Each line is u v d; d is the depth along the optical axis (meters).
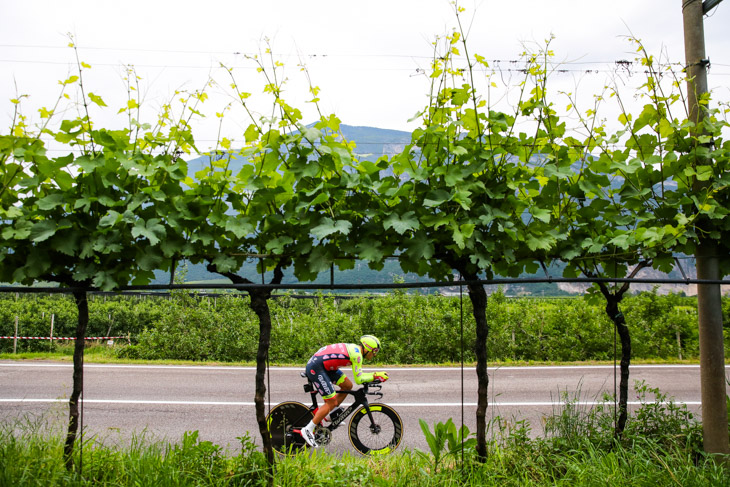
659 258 4.23
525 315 12.92
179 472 3.54
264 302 3.76
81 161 3.31
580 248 4.00
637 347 12.48
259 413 3.67
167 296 14.47
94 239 3.41
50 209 3.28
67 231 3.39
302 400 8.25
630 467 3.82
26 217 3.38
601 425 4.57
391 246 3.74
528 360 12.16
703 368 4.36
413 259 3.57
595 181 4.00
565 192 4.02
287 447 5.54
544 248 3.70
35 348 13.30
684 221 3.75
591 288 4.73
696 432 4.55
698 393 8.81
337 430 6.61
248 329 12.33
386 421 5.83
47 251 3.47
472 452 4.01
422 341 12.04
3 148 3.29
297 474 3.73
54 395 8.51
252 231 3.55
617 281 3.83
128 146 3.51
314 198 3.61
